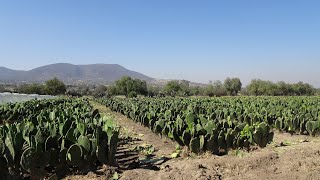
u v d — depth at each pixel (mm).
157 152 9359
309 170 6820
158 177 6293
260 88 92000
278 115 14070
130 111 19281
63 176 6523
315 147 8781
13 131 7422
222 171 6801
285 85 91438
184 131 8562
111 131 7125
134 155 9047
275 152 8094
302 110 16312
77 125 7855
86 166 6770
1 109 18453
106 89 101688
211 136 8125
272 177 6449
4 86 105375
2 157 6016
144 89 90938
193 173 6453
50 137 6668
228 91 95250
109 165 6992
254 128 9227
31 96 51000
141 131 14156
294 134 12273
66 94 79438
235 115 14086
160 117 13055
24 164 5949
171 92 83438
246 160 7320
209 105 21562
